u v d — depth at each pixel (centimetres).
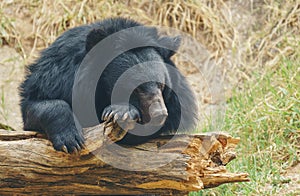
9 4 1806
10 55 1705
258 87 1552
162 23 1788
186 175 861
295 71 1529
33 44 1750
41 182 879
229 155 939
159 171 867
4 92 1605
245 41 1761
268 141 1353
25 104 999
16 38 1730
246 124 1403
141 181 875
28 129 971
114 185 883
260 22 1794
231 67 1684
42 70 1006
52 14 1783
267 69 1617
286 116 1393
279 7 1797
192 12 1802
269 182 1199
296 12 1750
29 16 1803
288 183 1188
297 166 1265
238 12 1827
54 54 1013
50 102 932
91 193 898
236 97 1548
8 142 869
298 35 1716
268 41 1722
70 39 1016
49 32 1762
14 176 868
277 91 1521
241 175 903
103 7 1803
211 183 905
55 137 873
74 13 1781
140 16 1794
